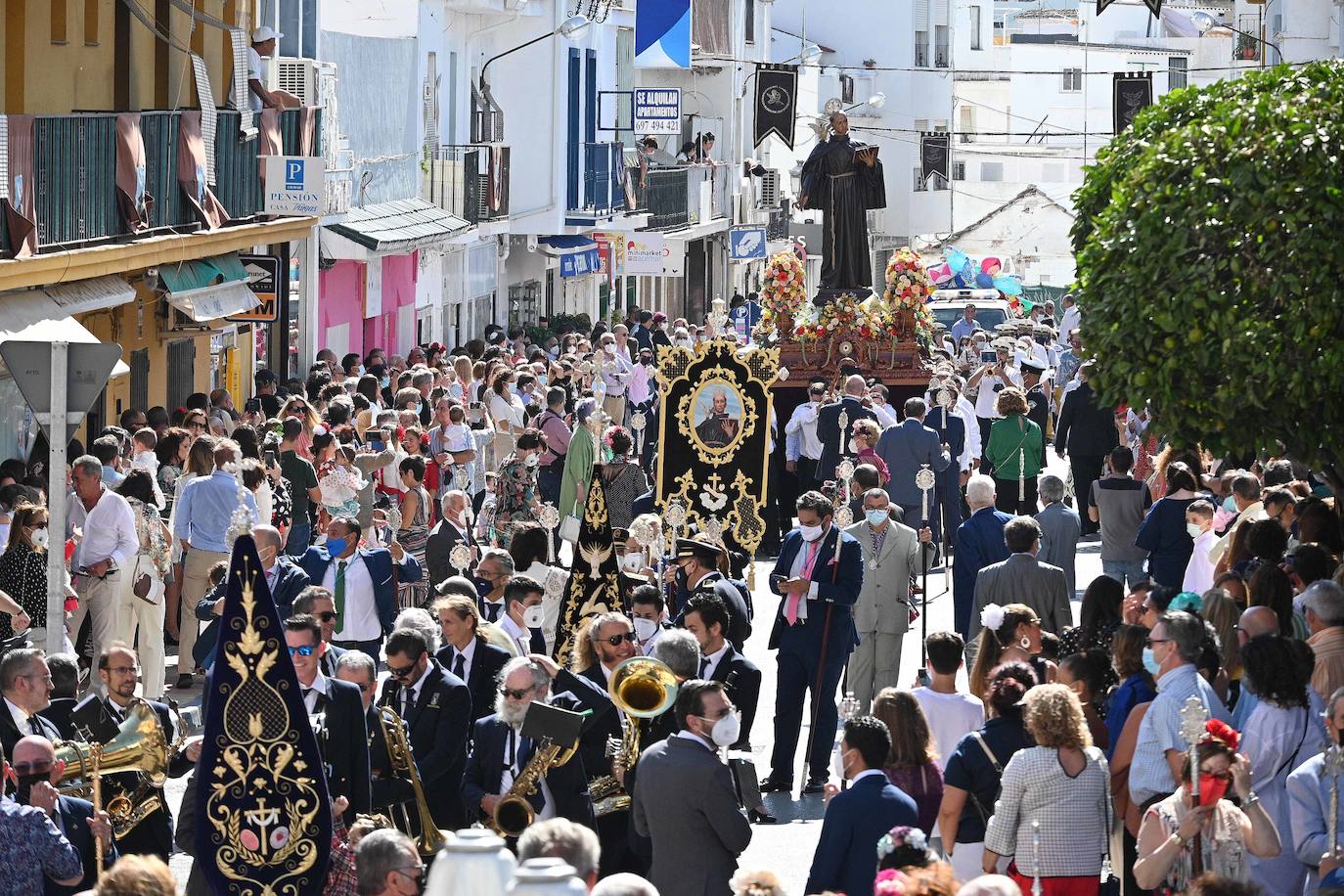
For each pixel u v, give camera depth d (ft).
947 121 380.58
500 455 117.08
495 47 207.51
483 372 139.44
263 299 123.34
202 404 101.81
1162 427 60.59
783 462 121.70
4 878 39.91
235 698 41.91
